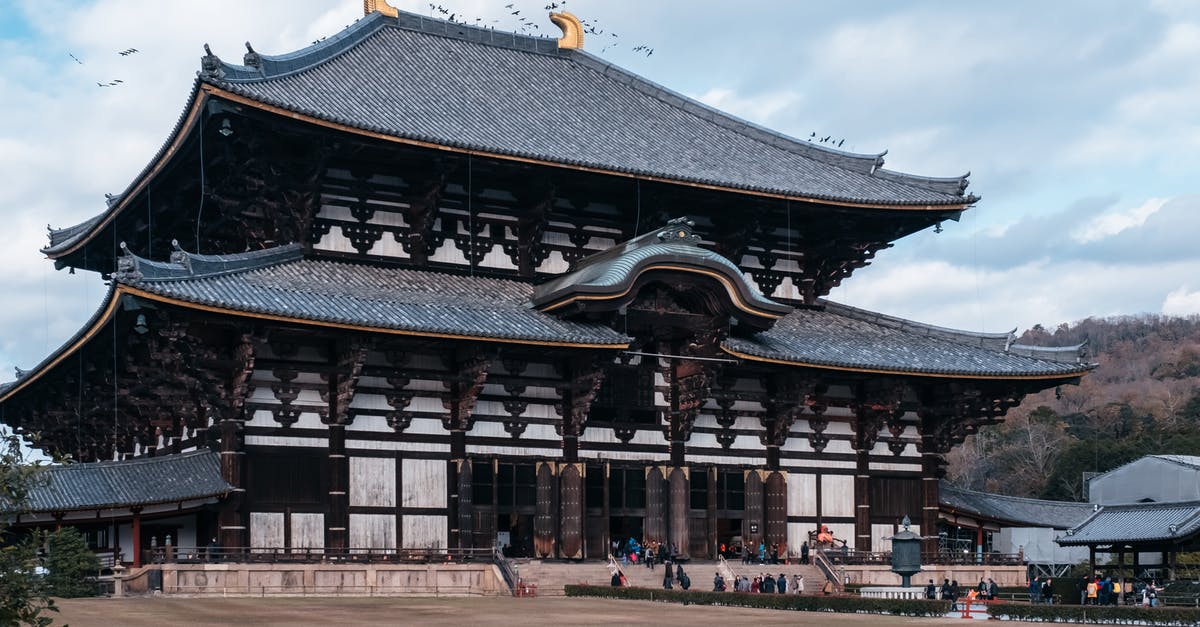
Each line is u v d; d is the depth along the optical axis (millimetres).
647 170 73188
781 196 76500
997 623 49938
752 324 71500
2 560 24969
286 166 67375
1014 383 79438
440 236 73125
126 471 62125
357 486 65000
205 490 60594
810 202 77562
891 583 75000
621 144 79625
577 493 69250
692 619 48500
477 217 74188
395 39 84812
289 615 47969
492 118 77125
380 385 66250
